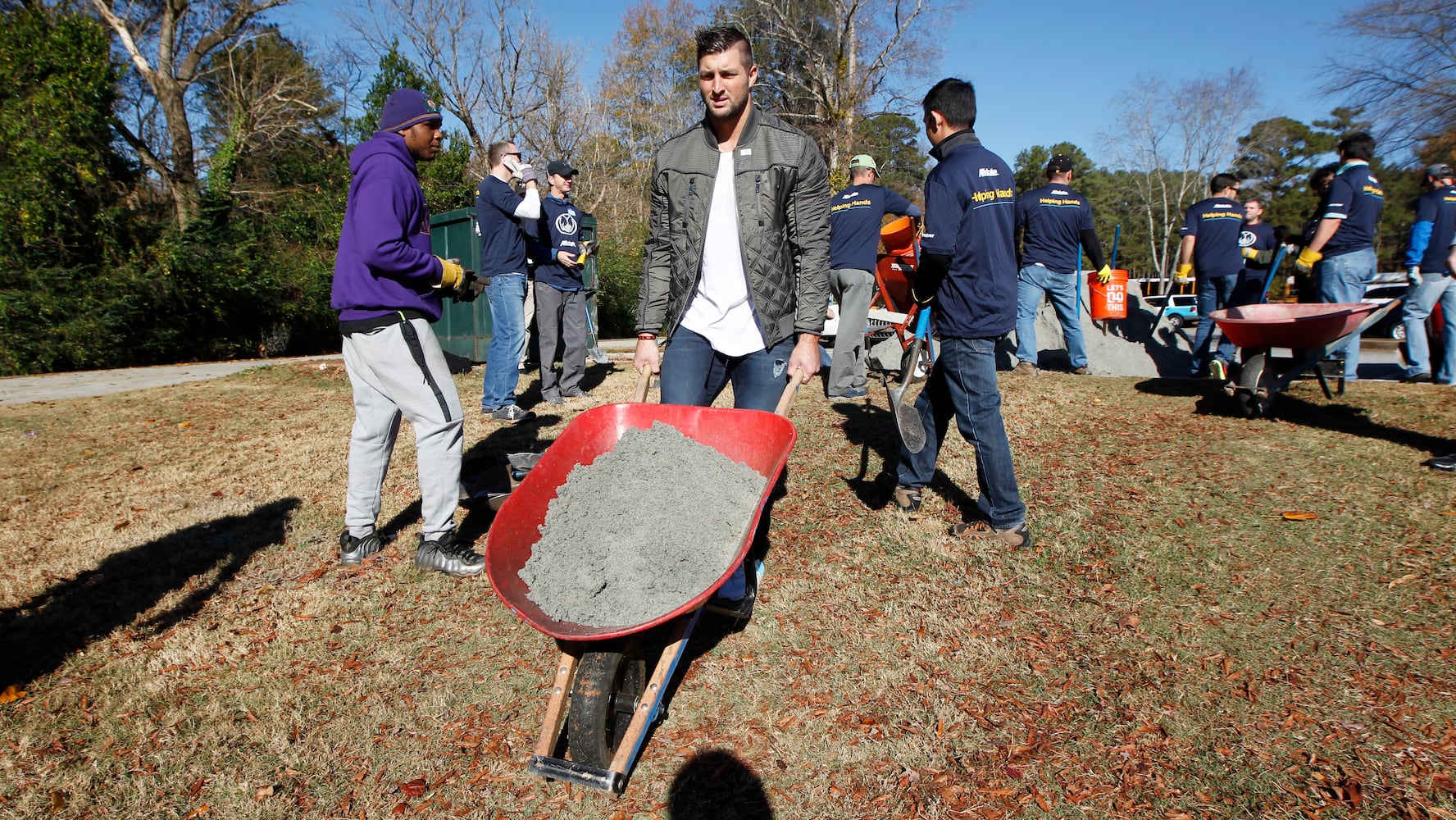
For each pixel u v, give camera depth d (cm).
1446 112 2461
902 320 870
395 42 2719
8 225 1262
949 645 302
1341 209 620
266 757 245
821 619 323
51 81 1386
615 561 244
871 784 232
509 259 625
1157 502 422
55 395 837
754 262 305
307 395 802
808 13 3075
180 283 1410
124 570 371
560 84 3456
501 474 426
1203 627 305
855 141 3120
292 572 370
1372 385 642
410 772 240
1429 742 236
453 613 331
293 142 2544
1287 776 227
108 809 222
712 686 279
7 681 280
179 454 565
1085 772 233
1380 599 316
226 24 2303
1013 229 356
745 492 272
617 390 775
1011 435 554
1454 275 481
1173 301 1290
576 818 221
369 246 325
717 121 295
